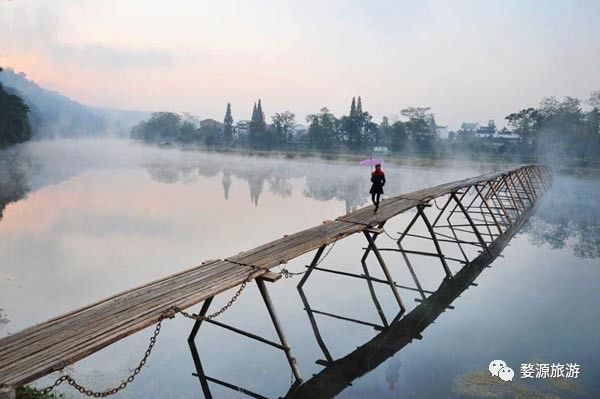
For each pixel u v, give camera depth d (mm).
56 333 7977
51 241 22438
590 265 21078
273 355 11672
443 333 13250
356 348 12234
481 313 14883
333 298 16203
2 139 87688
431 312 15000
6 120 88438
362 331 13383
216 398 9531
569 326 13758
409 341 12688
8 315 13227
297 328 13461
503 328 13625
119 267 18625
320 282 17984
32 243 21875
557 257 22562
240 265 11781
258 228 27469
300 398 9688
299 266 20141
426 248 24156
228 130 158125
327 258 21656
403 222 31875
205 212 32688
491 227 30594
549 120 99875
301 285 17312
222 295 16156
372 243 16453
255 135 144125
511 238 27172
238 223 28938
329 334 13117
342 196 44250
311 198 42375
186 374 10500
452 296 16625
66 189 40375
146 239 23734
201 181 54094
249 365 11086
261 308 14953
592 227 30891
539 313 14906
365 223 16750
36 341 7660
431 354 11867
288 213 33375
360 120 130625
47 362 6918
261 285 11141
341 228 16000
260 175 66062
